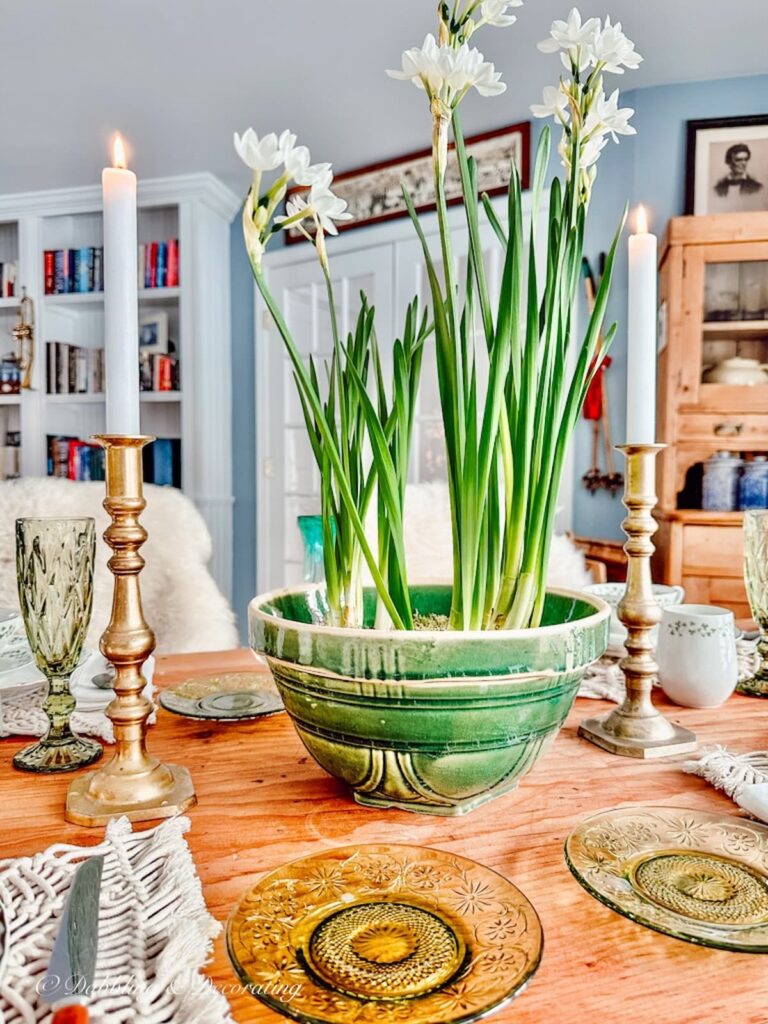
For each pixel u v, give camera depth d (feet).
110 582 4.73
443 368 1.63
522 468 1.68
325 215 1.69
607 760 2.06
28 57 7.03
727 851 1.48
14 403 11.09
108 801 1.70
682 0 6.44
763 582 2.81
